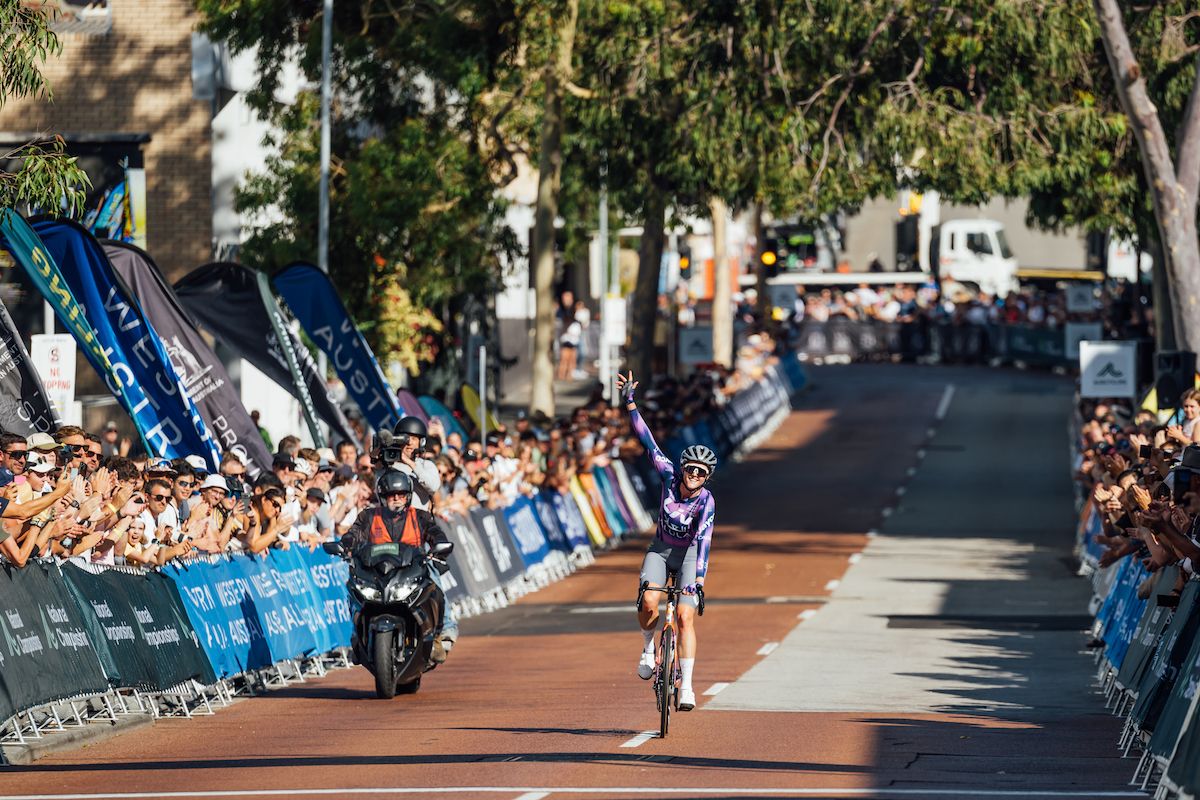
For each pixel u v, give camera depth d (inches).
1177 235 2878.9
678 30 3476.9
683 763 1330.0
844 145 3481.8
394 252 3759.8
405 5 3686.0
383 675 1772.9
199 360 2285.9
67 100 3651.6
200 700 1780.3
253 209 3688.5
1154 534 1521.9
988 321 7278.5
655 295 4552.2
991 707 1712.6
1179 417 2721.5
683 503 1503.4
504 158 3946.9
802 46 3420.3
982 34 3307.1
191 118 3649.1
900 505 4195.4
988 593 2891.2
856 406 6082.7
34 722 1450.5
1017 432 5423.2
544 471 3346.5
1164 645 1370.6
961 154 3371.1
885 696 1784.0
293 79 4035.4
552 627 2571.4
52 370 2176.4
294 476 2068.2
